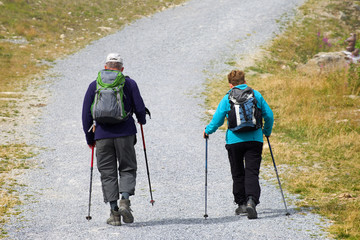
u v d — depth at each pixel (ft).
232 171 63.26
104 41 260.62
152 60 231.30
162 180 88.12
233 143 61.11
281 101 155.63
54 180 86.48
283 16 309.22
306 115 134.82
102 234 53.42
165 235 52.90
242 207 63.77
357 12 328.29
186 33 277.03
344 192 75.46
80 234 53.78
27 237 53.42
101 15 302.45
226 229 55.42
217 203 72.18
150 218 63.05
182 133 128.36
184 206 70.33
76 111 149.89
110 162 58.34
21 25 259.19
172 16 311.88
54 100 162.50
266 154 103.14
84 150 109.81
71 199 74.79
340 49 268.00
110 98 55.62
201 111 154.30
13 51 225.15
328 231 54.44
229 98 60.95
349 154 100.68
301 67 220.02
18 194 75.87
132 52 243.60
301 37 277.23
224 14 311.68
